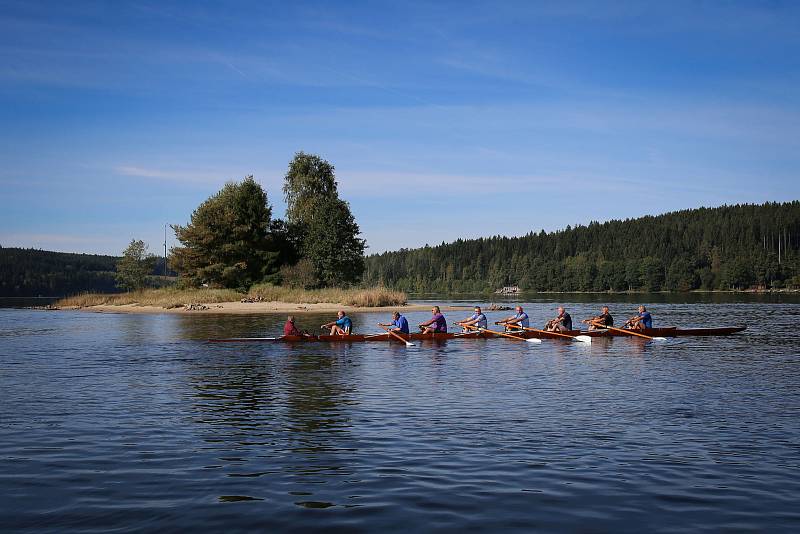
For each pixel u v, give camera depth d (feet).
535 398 39.04
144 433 30.09
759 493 21.67
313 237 203.62
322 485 22.41
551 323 84.33
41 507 20.27
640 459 25.61
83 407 36.52
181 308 155.74
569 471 24.03
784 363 56.39
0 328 102.12
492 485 22.44
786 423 31.96
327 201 210.38
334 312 148.36
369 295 168.96
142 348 70.13
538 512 19.89
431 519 19.26
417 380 46.65
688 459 25.62
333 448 27.32
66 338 83.15
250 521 19.10
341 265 206.59
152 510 20.01
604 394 40.40
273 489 21.99
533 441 28.37
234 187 199.31
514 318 83.92
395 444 27.94
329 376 48.91
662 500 20.99
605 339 80.07
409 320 125.49
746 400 38.24
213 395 40.45
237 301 168.55
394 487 22.24
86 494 21.48
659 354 63.93
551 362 57.52
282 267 199.00
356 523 18.94
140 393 41.27
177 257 185.26
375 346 72.23
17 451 26.86
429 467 24.53
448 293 531.09
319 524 18.85
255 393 41.19
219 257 187.42
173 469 24.31
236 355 63.41
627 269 453.17
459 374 49.85
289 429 30.86
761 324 110.42
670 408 35.78
